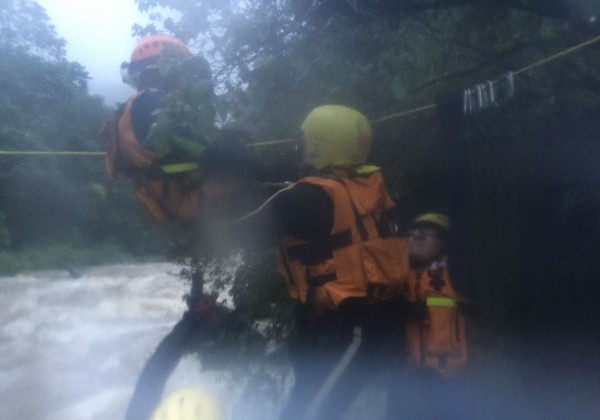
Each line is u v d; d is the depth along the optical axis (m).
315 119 3.40
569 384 3.85
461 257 3.90
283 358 5.12
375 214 3.33
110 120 3.49
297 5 4.34
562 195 3.92
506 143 3.74
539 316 3.88
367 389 3.53
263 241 3.38
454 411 3.84
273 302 5.16
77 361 12.88
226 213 3.30
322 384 3.28
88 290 26.27
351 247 3.21
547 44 4.40
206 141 3.25
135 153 3.32
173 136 3.20
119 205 40.19
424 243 4.04
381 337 3.42
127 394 10.34
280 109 4.29
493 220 3.74
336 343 3.27
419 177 4.70
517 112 3.81
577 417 3.85
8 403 10.17
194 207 3.29
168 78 3.53
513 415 3.79
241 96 4.14
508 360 3.77
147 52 3.69
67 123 36.03
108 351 13.74
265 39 4.34
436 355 3.91
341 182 3.28
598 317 3.85
